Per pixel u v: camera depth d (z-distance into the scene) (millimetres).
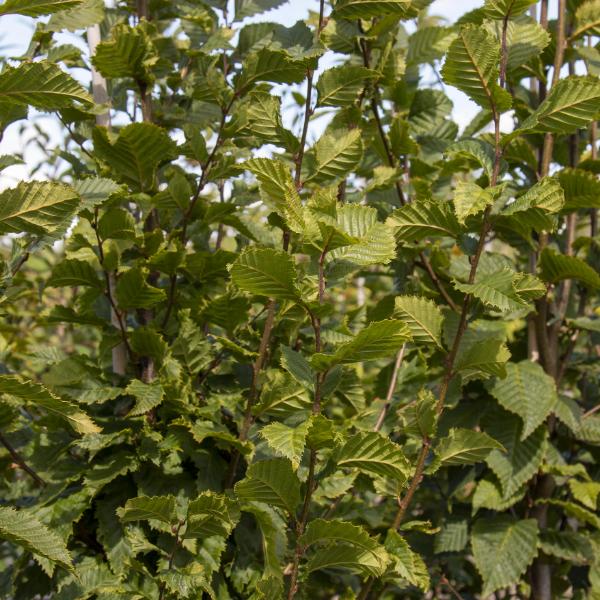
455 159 2191
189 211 1979
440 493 2521
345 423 2109
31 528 1432
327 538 1552
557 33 2150
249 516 1933
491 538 2141
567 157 2344
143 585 1756
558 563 2346
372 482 2025
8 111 1854
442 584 2488
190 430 1809
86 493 1772
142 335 1830
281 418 1898
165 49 2262
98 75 2125
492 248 3115
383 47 2107
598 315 2607
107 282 1874
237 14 2086
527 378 2080
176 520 1672
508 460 2123
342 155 1741
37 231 1501
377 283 3152
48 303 3473
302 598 1960
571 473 2123
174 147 1917
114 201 1830
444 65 1612
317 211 1480
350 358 1433
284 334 2076
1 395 1789
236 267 1362
